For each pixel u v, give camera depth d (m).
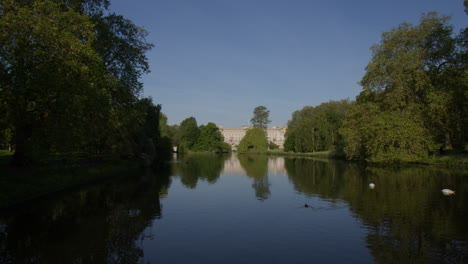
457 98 28.34
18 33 13.06
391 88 31.88
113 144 30.03
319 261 7.44
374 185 18.52
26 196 15.17
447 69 29.78
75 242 8.92
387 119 30.28
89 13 21.56
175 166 38.94
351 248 8.23
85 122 17.55
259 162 47.22
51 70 13.77
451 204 12.96
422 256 7.56
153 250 8.29
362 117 32.12
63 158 24.06
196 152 105.19
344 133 34.09
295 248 8.34
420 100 32.03
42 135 16.67
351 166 33.91
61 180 19.03
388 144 30.70
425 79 29.47
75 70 14.57
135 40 25.33
